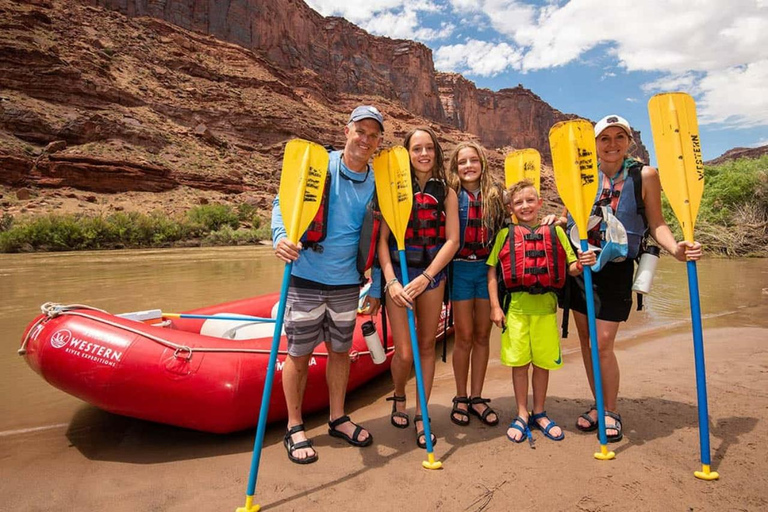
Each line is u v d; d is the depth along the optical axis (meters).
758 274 12.37
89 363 2.86
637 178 2.81
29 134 35.75
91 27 56.69
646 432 2.91
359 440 2.88
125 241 26.33
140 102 49.56
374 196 2.89
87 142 38.72
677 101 2.70
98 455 2.88
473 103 143.75
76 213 28.53
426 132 2.91
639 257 2.91
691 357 4.75
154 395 2.87
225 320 4.50
